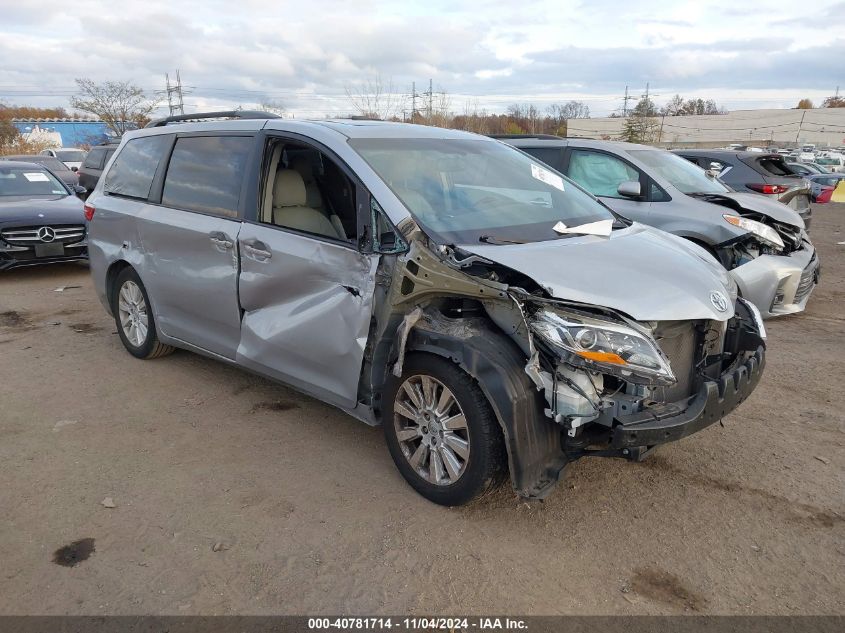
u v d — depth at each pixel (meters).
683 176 7.68
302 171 4.31
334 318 3.72
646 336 3.03
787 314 6.78
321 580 2.95
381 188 3.65
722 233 6.60
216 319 4.58
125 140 5.76
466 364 3.14
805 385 5.20
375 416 3.74
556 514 3.45
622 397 3.11
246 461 3.98
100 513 3.44
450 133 4.67
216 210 4.53
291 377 4.09
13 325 6.89
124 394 4.98
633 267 3.38
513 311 3.14
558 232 3.84
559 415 3.07
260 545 3.18
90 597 2.84
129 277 5.49
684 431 3.10
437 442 3.44
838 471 3.89
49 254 9.10
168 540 3.22
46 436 4.30
